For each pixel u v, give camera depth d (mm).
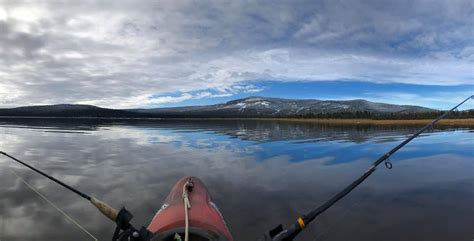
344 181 10133
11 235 5953
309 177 10766
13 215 6918
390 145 19312
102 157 14688
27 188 8969
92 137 24797
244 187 9438
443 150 16812
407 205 7695
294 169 12094
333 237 6000
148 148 18172
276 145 19922
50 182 9672
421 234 6082
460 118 57156
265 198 8344
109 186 9391
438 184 9609
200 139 24219
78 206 7543
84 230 6223
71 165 12602
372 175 10977
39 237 5898
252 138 25141
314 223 6652
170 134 29359
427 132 30422
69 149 17266
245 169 12078
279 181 10172
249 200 8188
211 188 9328
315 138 24828
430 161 13562
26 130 31531
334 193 8820
